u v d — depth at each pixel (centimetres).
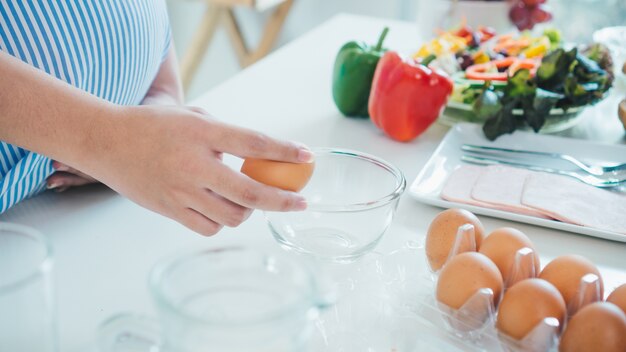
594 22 172
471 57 117
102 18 82
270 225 70
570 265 60
